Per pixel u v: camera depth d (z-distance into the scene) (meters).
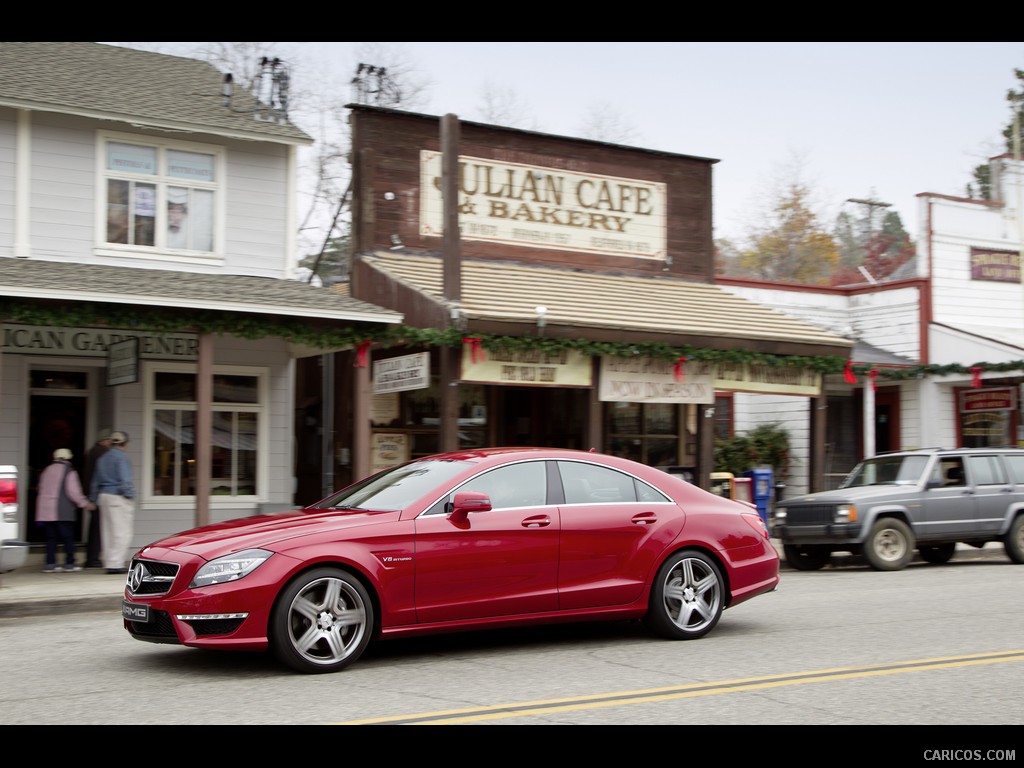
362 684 7.37
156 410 16.45
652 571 8.93
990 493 16.58
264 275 17.17
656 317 17.89
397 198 18.50
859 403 25.42
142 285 14.12
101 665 8.30
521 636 9.41
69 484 14.35
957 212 25.22
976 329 24.95
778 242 51.84
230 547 7.62
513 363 16.38
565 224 20.08
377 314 15.16
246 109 17.72
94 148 15.94
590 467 8.99
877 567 15.65
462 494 8.11
